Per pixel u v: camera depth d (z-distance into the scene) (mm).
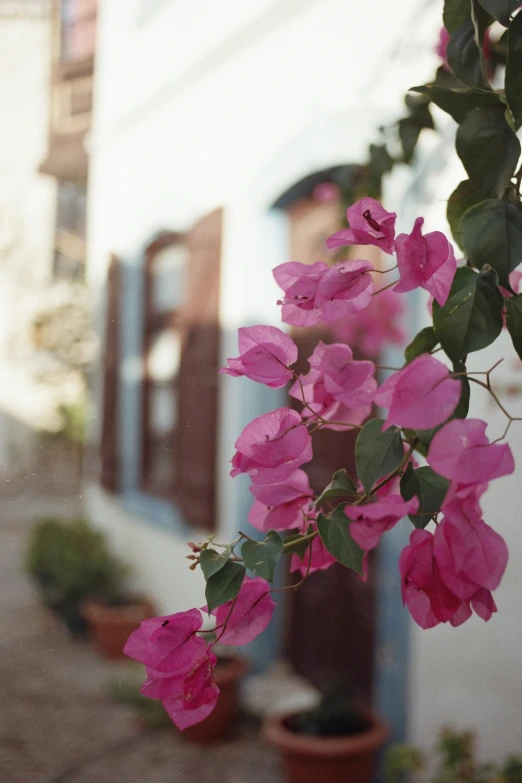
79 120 7520
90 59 7422
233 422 4414
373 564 3543
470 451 688
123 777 3604
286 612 4383
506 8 915
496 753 2549
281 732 3260
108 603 5531
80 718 4297
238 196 4480
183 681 777
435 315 801
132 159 6020
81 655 5391
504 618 2512
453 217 1026
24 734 4090
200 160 4961
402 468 833
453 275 831
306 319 917
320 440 4016
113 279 6242
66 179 8125
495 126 928
